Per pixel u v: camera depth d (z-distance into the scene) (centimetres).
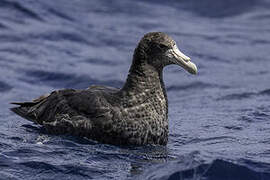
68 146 1155
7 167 1030
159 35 1181
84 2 2675
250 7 2842
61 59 2070
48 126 1255
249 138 1262
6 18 2305
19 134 1248
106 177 1012
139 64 1181
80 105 1210
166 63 1187
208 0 2867
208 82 1952
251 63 2205
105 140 1177
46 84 1883
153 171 1028
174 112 1591
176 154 1137
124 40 2334
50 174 1018
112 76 1964
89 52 2181
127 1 2780
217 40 2466
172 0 2864
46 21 2369
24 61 2008
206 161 1041
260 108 1559
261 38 2514
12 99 1727
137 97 1168
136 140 1166
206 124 1410
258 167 1041
